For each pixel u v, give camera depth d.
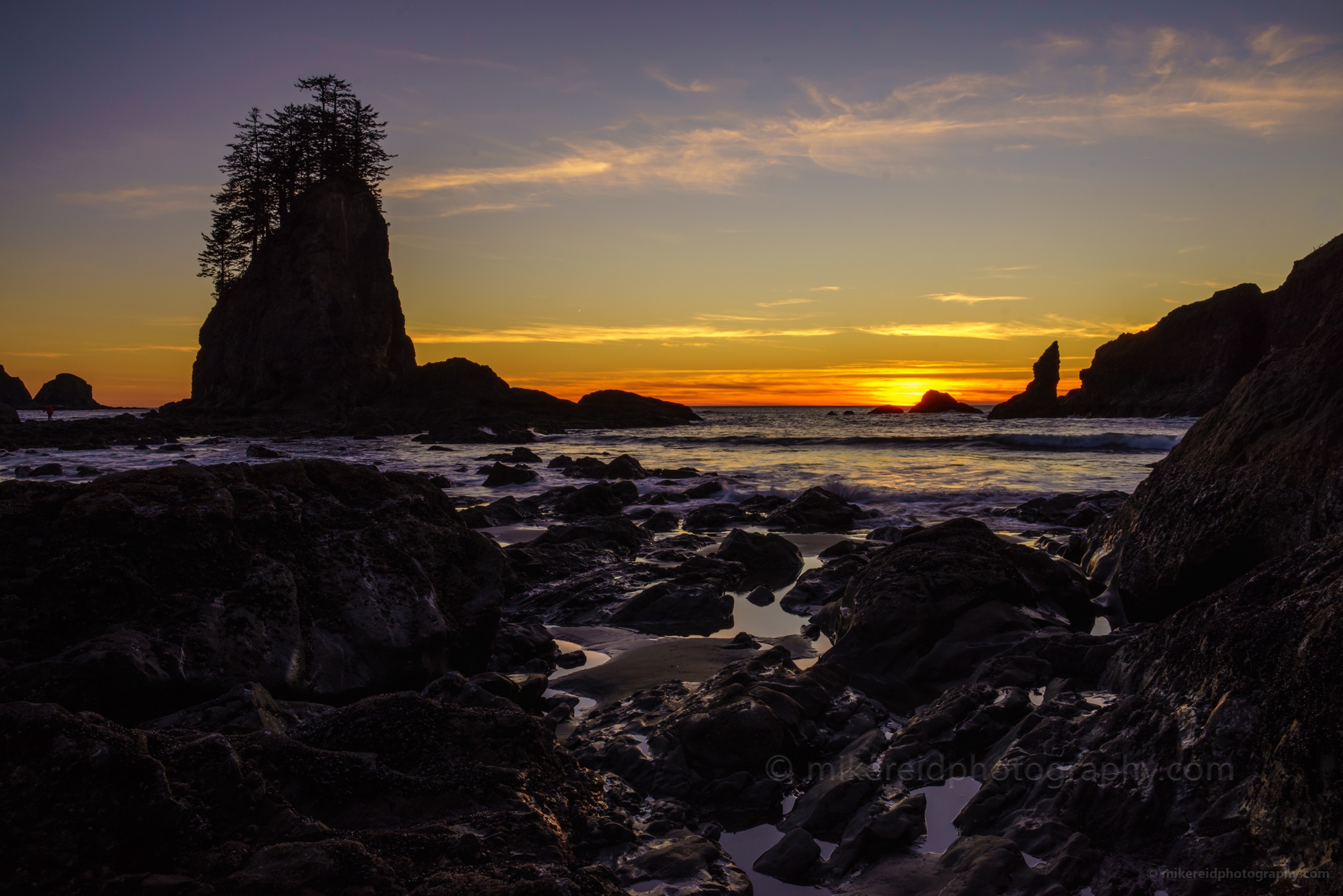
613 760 4.50
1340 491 5.78
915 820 3.78
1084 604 7.38
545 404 65.81
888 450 32.53
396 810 3.21
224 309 67.31
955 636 6.26
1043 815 3.61
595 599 8.67
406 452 34.97
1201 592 6.68
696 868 3.37
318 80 64.81
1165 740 3.74
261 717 4.09
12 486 5.25
